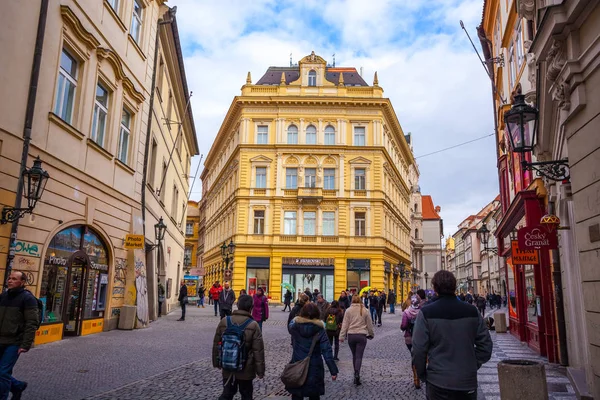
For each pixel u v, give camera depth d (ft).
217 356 19.30
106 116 50.98
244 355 18.58
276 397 25.27
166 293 87.71
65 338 43.45
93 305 48.83
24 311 20.40
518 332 55.31
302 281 132.16
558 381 30.99
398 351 45.42
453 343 13.97
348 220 135.03
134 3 59.26
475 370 13.87
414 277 217.56
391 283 149.18
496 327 67.21
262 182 138.41
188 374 30.04
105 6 48.85
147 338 47.06
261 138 140.56
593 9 18.26
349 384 29.63
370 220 135.23
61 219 40.98
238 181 138.82
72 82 43.86
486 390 28.66
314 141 139.64
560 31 20.01
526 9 34.32
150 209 68.39
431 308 14.49
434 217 301.22
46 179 33.96
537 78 25.53
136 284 55.77
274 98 139.03
